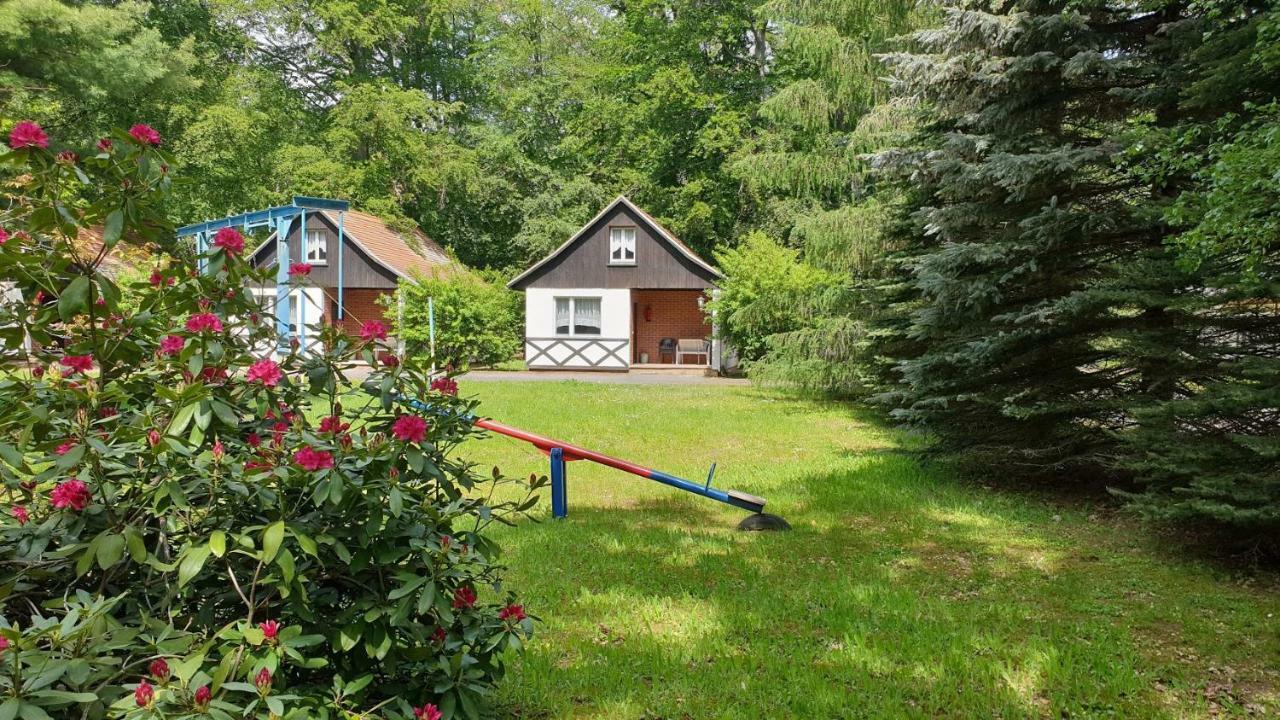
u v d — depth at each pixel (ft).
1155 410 18.75
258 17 106.22
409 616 8.88
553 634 14.60
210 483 7.53
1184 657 13.99
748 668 13.23
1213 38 20.94
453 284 85.15
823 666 13.33
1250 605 16.47
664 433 40.50
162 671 6.24
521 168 119.03
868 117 49.75
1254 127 18.88
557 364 89.25
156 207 8.50
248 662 6.76
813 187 69.62
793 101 61.72
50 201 7.70
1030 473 27.94
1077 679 12.77
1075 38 24.11
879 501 25.64
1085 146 25.35
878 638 14.42
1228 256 20.31
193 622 7.89
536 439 23.70
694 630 14.84
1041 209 25.29
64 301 7.93
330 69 117.08
